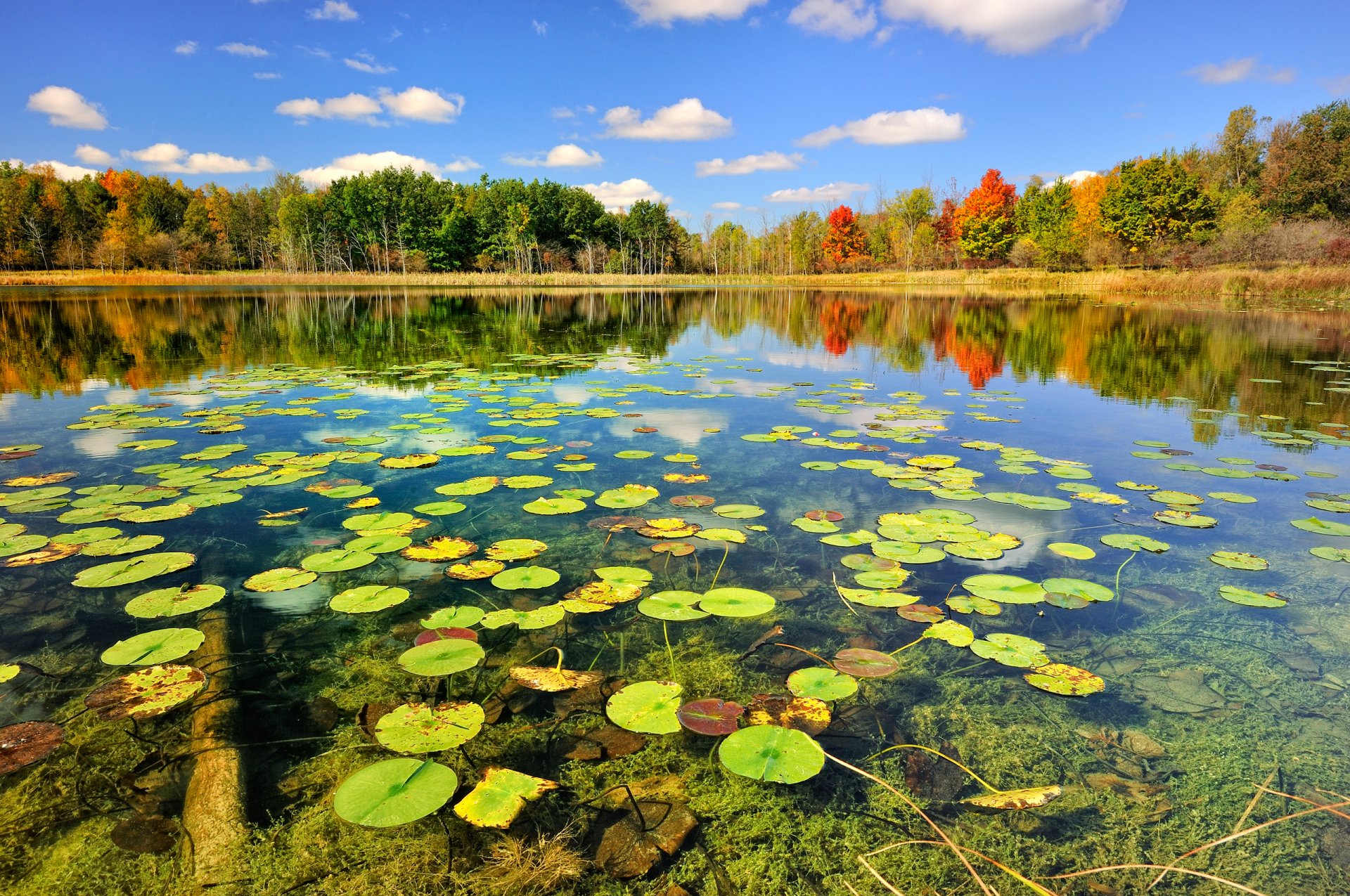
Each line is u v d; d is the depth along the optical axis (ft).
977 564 10.04
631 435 17.67
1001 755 6.25
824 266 185.47
